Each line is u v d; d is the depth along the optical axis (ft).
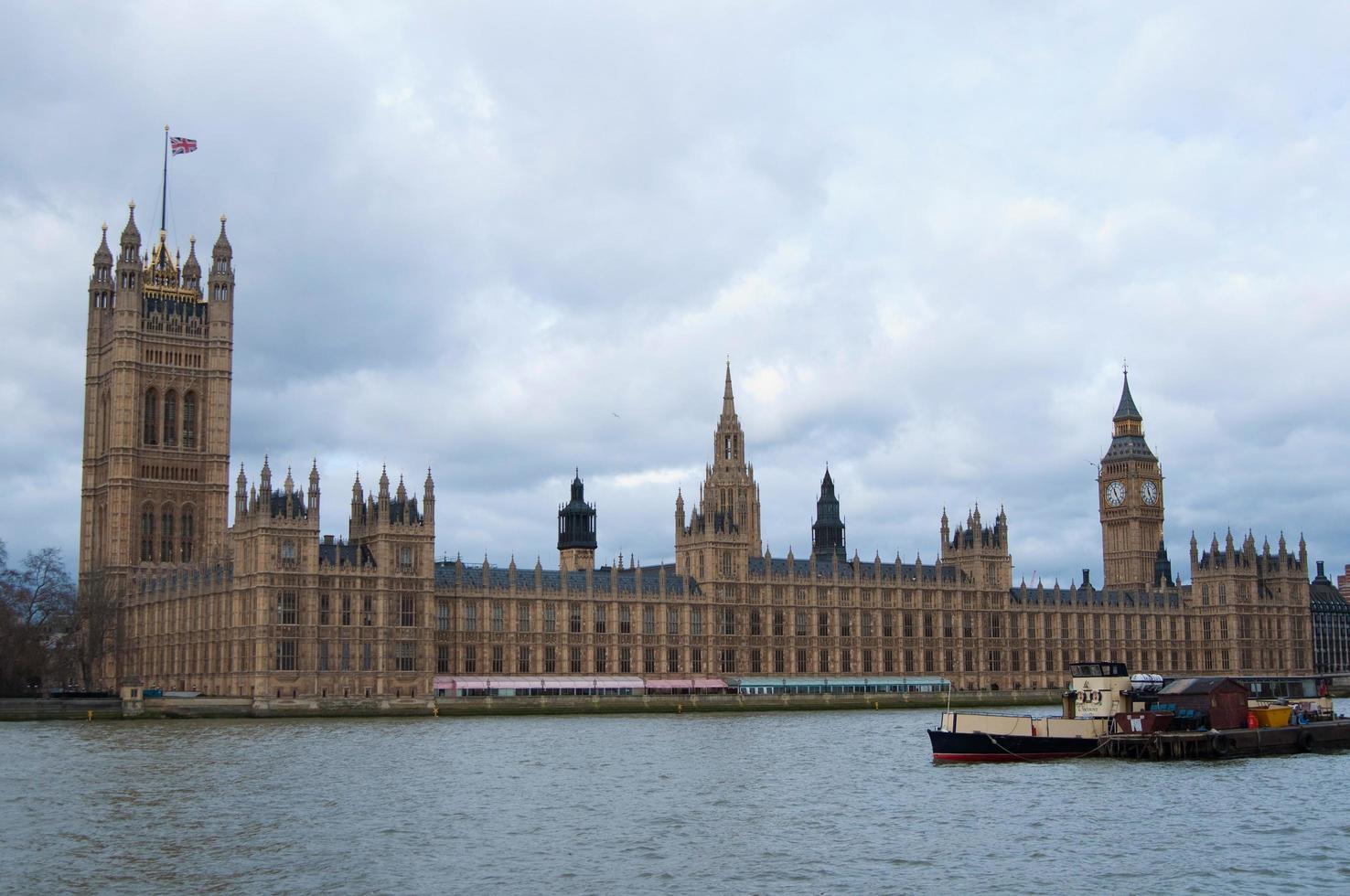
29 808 419.95
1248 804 437.99
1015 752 564.30
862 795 460.14
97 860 345.72
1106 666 598.75
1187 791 467.11
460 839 374.63
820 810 426.10
